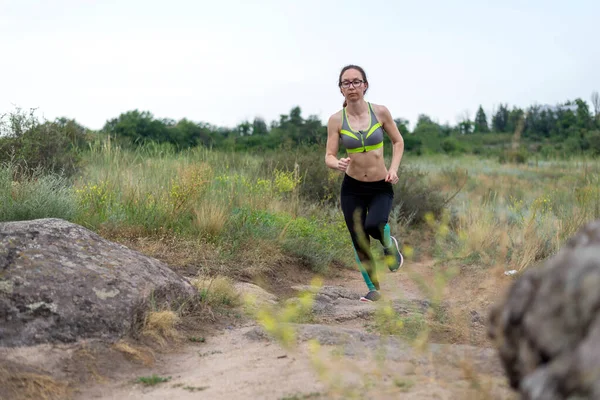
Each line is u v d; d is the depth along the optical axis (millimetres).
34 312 3568
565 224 7539
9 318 3502
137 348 3648
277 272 6574
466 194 13633
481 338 3969
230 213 7699
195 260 6102
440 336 3934
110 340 3623
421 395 2551
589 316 1416
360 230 5215
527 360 1580
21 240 4035
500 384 2572
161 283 4297
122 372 3367
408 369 2902
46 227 4262
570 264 1532
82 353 3445
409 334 3830
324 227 8695
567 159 20859
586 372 1305
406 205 10977
